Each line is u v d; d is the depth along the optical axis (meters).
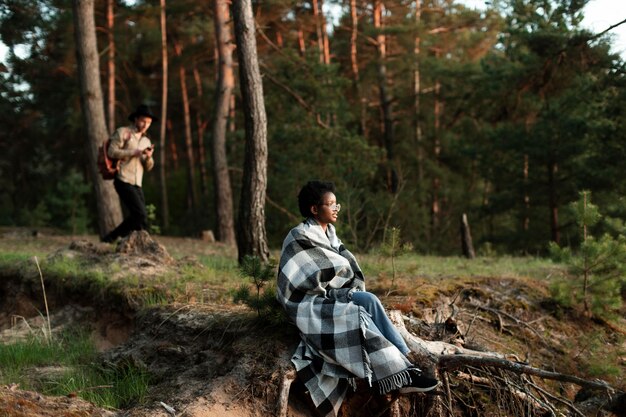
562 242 22.62
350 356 4.58
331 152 18.89
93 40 13.98
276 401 4.68
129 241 8.65
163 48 28.00
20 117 31.31
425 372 4.97
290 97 19.73
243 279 7.57
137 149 9.23
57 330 7.25
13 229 17.47
